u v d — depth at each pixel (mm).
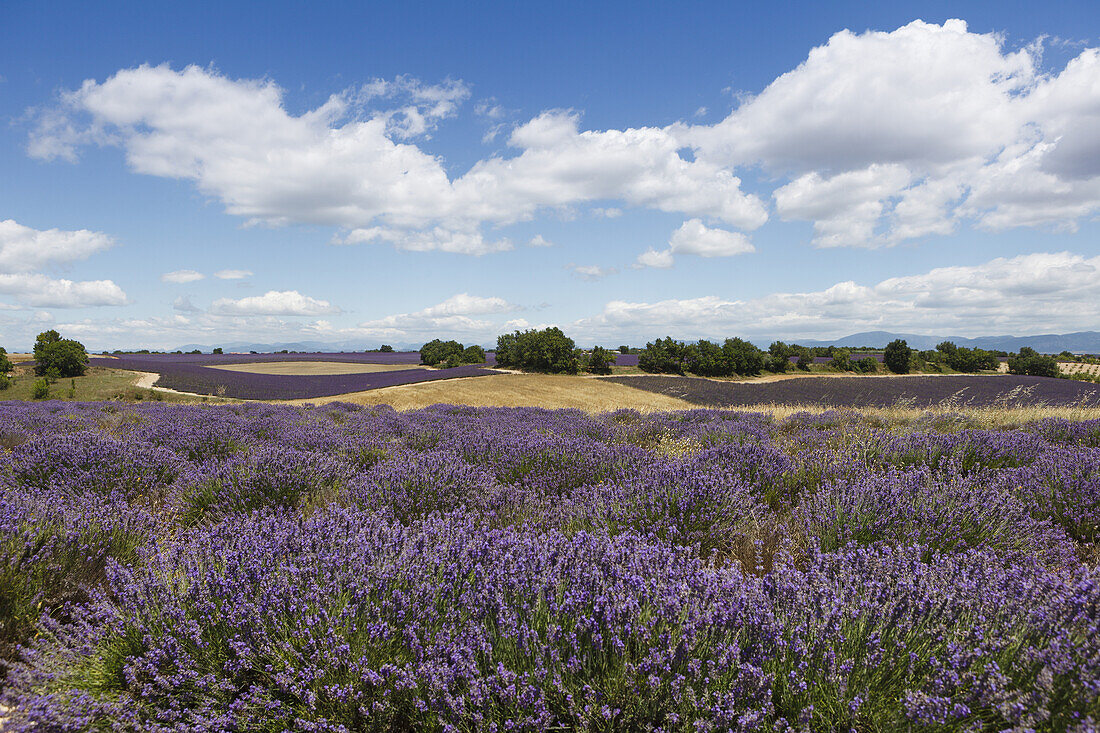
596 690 1872
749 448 5379
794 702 1879
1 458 5301
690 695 1787
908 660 1932
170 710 1981
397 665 2074
